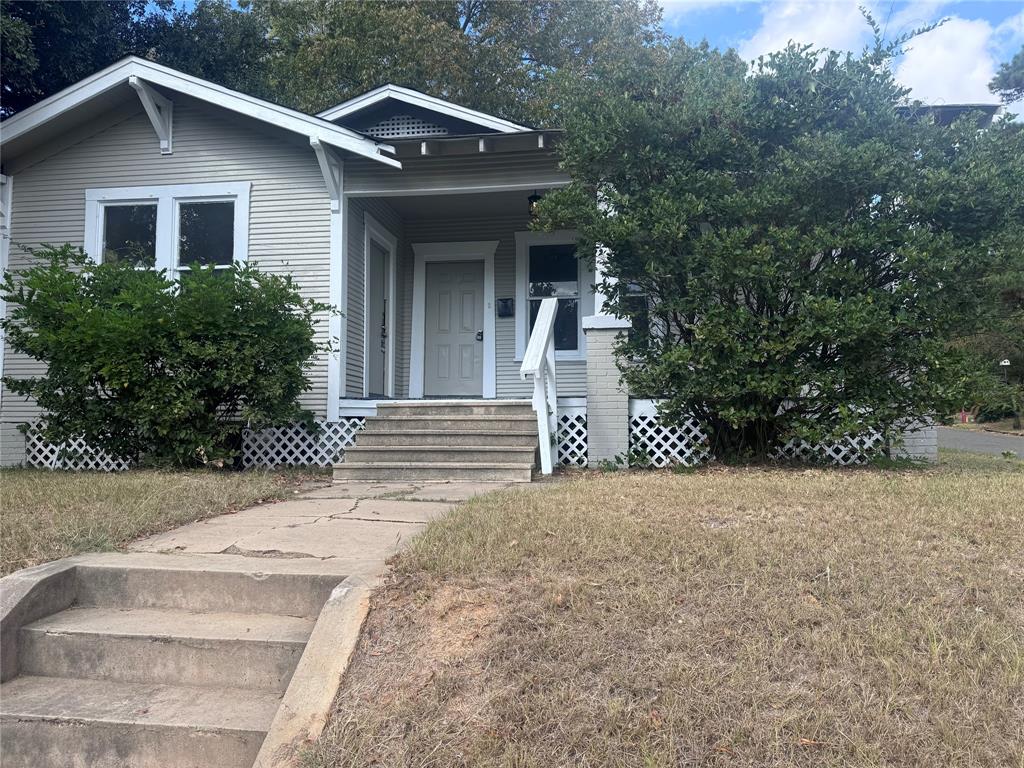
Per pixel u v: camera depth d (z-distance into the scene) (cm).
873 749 235
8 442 941
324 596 361
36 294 761
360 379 977
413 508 556
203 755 283
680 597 320
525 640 290
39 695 315
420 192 928
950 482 566
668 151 702
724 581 334
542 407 752
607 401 805
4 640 333
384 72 1808
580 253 746
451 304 1138
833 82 677
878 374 688
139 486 586
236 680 325
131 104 954
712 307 666
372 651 298
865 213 661
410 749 250
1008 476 621
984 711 250
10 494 549
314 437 894
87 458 905
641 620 302
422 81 1848
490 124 1016
